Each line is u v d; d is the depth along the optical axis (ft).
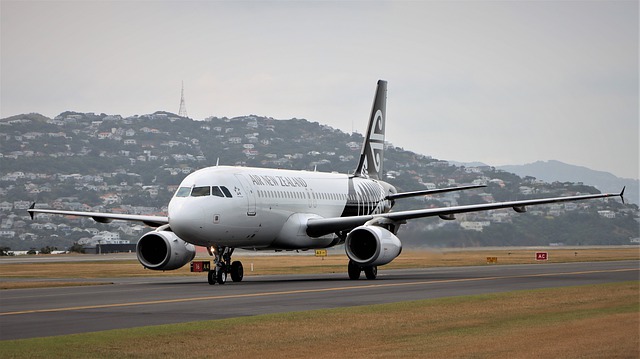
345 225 409.90
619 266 549.13
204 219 353.10
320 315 218.59
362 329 193.77
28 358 159.12
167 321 209.15
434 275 432.25
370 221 397.80
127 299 270.87
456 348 166.50
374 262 380.78
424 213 398.42
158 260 385.09
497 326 198.08
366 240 400.06
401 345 171.53
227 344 173.88
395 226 416.05
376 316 217.15
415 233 570.05
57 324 203.82
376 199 501.97
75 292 305.94
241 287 331.36
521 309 234.58
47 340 177.78
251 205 377.91
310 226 414.41
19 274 485.15
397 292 297.12
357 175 508.94
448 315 219.82
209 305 248.73
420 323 203.82
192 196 358.43
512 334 183.93
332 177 471.21
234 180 374.63
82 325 201.67
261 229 388.37
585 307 240.32
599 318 210.38
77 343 174.40
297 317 214.48
